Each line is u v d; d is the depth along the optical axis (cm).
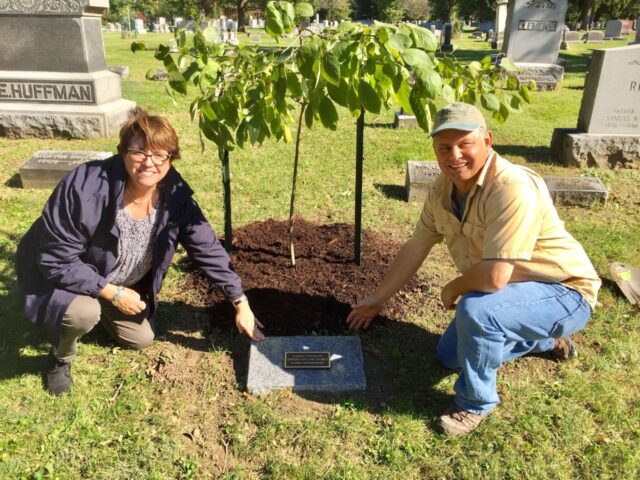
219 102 274
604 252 435
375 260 390
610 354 309
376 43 245
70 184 237
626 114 673
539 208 230
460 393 253
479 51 2464
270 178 593
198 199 530
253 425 259
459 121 220
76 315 246
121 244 254
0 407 263
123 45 2547
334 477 231
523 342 272
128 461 238
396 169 647
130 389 279
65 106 770
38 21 748
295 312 328
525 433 254
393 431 254
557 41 1328
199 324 331
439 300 358
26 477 230
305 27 262
